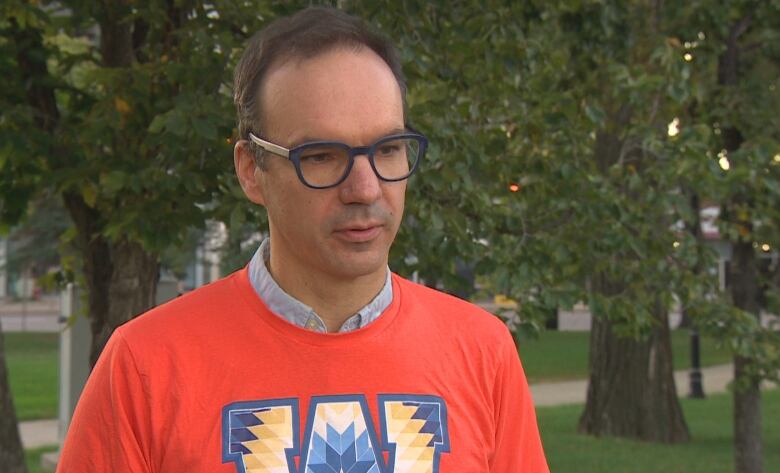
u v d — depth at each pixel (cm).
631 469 1073
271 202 176
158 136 462
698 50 759
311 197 170
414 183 455
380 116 170
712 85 769
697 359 1705
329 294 178
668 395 1262
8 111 503
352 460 170
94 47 567
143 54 546
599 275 655
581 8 591
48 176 518
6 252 2616
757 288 834
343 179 169
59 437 1059
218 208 475
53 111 550
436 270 496
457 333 188
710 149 660
